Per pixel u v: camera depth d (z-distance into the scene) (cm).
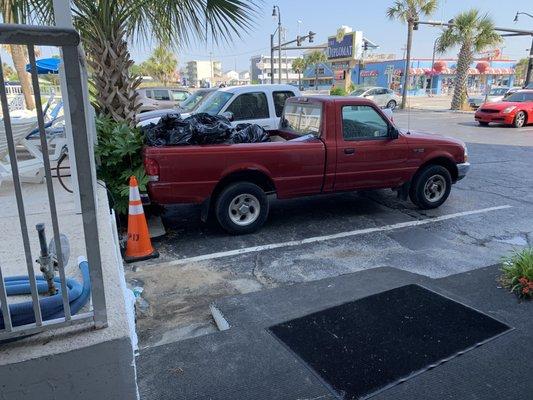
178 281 414
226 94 782
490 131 1661
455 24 2586
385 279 402
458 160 643
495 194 753
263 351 289
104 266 235
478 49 2617
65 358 174
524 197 736
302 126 601
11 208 418
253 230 538
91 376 181
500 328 314
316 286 390
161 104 1792
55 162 574
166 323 340
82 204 172
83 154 169
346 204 680
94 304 181
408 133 624
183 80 6744
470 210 655
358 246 505
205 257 471
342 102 554
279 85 797
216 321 339
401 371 268
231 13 554
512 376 263
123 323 187
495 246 509
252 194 522
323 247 502
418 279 401
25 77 1304
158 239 523
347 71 4969
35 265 265
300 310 344
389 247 503
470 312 337
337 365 274
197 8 557
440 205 660
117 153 499
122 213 516
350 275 416
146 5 566
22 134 537
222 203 512
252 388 254
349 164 561
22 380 171
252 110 768
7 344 175
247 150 502
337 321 326
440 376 263
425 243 517
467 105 2762
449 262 459
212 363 277
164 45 625
